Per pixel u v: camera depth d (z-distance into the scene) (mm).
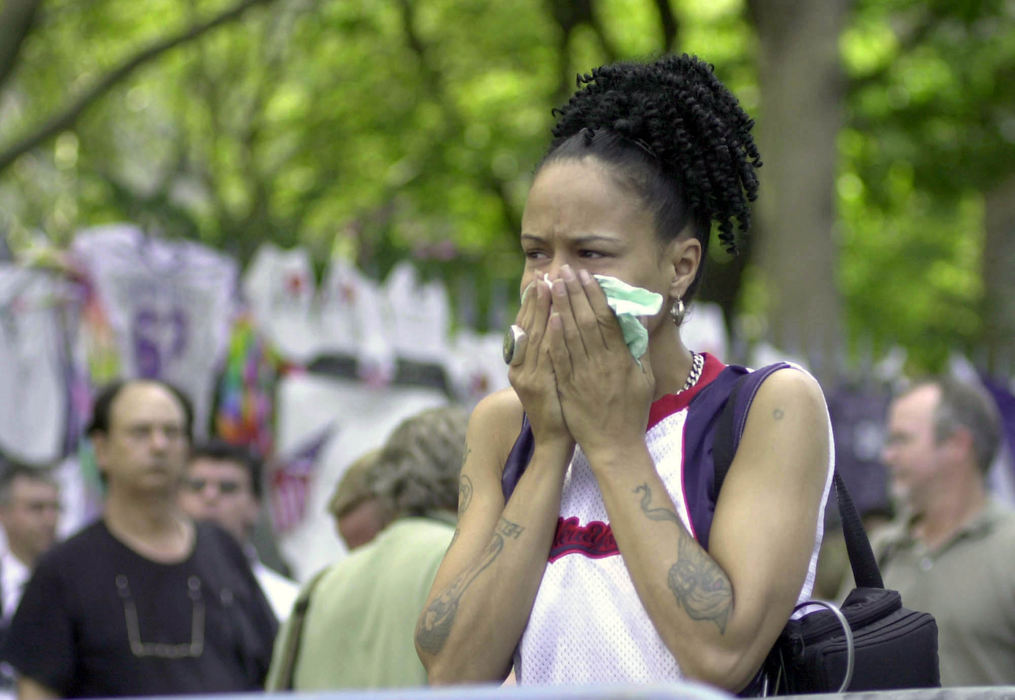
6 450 9555
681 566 2969
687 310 3312
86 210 19156
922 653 3242
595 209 3191
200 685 7051
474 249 23906
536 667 3115
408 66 23922
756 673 3049
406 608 5762
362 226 12406
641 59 3525
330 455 10648
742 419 3160
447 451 6062
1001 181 21359
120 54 22234
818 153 14508
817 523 3121
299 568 10594
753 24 15664
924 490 7027
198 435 10156
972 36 20375
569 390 3154
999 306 24609
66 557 6988
